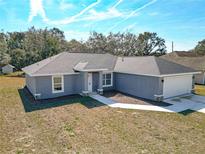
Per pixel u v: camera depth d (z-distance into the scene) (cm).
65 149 820
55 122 1139
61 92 1858
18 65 5066
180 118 1232
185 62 3641
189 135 971
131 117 1241
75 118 1212
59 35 5969
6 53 5012
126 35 5281
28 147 834
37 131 1006
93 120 1178
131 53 5441
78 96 1841
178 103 1605
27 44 4825
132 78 1923
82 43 5150
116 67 2198
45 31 4859
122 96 1861
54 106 1488
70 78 1902
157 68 1734
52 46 4672
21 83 2859
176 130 1035
